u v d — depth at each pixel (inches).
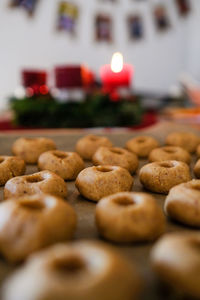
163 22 43.6
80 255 4.9
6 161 11.0
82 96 19.3
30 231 6.5
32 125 18.3
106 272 4.5
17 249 6.4
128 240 7.1
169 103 31.2
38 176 9.7
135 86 44.8
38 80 20.1
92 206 9.2
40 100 18.7
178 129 18.0
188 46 44.8
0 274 6.1
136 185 11.0
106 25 42.1
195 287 5.0
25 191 9.0
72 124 17.8
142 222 7.1
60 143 15.6
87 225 7.9
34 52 40.3
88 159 14.0
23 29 39.3
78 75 19.1
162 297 5.2
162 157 12.6
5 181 10.7
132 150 14.4
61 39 40.9
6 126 18.9
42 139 14.0
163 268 5.3
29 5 38.6
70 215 7.1
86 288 4.2
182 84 33.0
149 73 44.9
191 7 42.9
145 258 6.5
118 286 4.5
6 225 6.6
